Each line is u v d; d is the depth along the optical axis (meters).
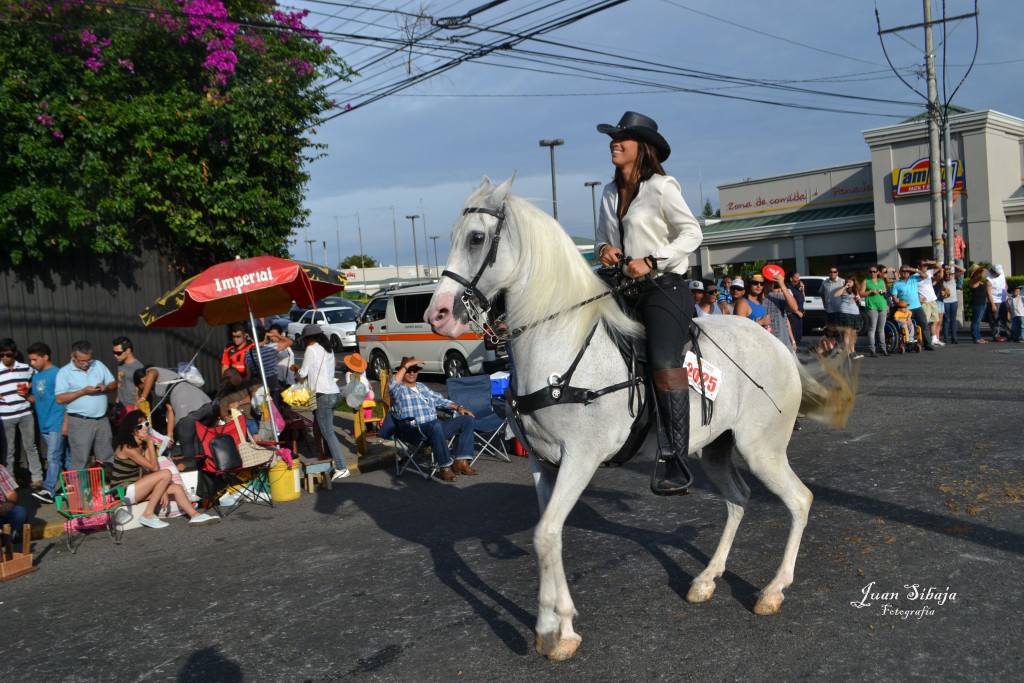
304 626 4.57
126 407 9.16
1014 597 4.14
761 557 5.01
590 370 3.78
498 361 14.23
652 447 4.23
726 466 4.61
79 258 10.15
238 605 5.02
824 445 8.12
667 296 3.98
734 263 31.53
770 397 4.38
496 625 4.35
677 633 4.05
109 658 4.33
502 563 5.42
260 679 3.93
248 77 11.22
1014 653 3.59
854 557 4.87
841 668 3.57
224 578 5.61
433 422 8.43
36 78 9.15
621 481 7.31
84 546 6.84
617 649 3.93
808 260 29.84
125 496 7.28
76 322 10.09
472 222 3.75
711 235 31.88
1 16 8.81
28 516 7.71
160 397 8.64
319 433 10.09
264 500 8.06
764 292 9.78
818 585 4.51
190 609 5.02
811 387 4.75
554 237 3.83
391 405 8.74
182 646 4.42
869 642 3.80
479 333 3.88
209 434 7.90
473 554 5.68
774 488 4.43
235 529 7.08
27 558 6.15
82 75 9.53
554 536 3.75
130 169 9.77
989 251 24.56
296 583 5.36
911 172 25.88
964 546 4.87
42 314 9.72
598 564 5.14
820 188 30.11
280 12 11.64
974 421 8.60
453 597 4.84
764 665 3.65
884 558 4.80
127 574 5.95
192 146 10.46
